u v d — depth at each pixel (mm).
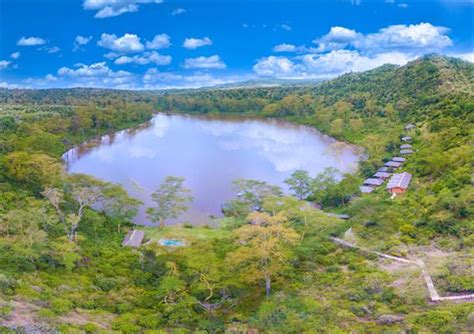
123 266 57469
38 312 39500
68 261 53031
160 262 55688
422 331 38000
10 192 78125
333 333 37594
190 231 74312
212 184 107938
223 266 48844
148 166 128000
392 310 43219
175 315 43625
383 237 63375
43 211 66062
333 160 130375
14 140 110125
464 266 50406
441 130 112125
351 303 44656
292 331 39344
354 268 54156
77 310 42688
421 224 66188
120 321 41562
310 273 53375
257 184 84562
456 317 39844
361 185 95312
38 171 84312
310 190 90000
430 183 85125
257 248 47812
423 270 51438
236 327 41438
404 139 125375
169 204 80125
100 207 84000
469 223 62156
